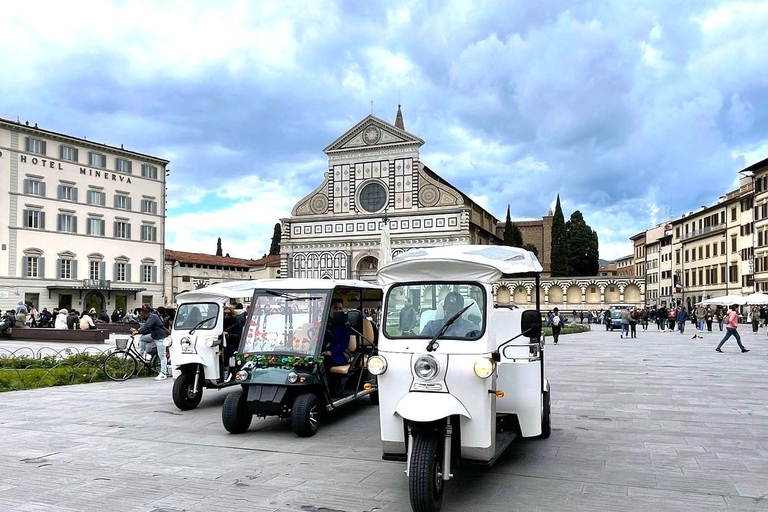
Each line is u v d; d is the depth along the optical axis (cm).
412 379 712
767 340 3675
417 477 632
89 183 6506
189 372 1328
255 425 1157
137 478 808
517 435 877
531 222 10619
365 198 7238
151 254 7156
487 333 712
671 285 9331
